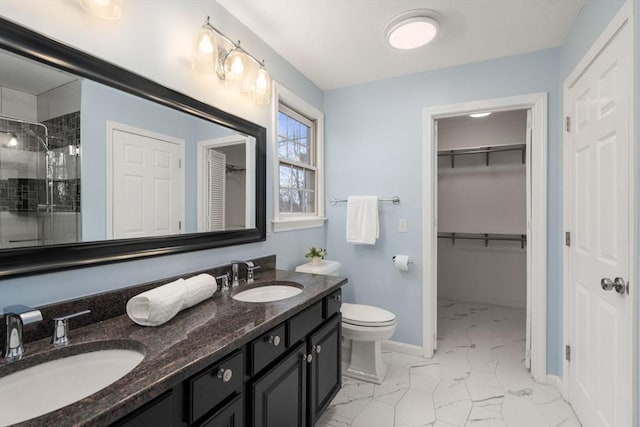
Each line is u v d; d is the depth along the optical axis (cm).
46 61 99
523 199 375
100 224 113
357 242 267
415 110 257
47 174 99
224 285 162
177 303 115
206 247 160
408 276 261
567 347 194
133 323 111
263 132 206
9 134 91
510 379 220
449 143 402
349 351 236
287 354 134
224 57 170
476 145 389
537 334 218
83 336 98
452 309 377
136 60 127
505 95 228
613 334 135
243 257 192
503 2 168
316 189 288
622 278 126
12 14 92
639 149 114
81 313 98
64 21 104
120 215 120
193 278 135
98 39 114
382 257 271
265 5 172
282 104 241
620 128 128
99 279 114
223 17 173
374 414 182
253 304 137
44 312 97
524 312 364
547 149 217
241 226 187
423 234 254
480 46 214
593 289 157
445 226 414
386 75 260
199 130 156
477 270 403
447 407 189
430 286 254
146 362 82
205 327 108
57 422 58
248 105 193
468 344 278
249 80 185
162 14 138
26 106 94
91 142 111
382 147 270
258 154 200
